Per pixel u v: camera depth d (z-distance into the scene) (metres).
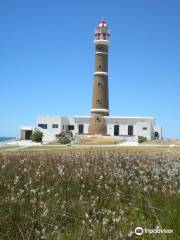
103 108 144.88
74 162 20.33
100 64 144.50
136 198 12.48
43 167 17.33
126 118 145.00
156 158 26.25
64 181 14.06
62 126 147.62
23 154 26.83
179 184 15.20
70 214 9.95
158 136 150.75
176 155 32.69
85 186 13.64
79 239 8.40
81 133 150.88
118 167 19.09
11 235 8.49
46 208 9.84
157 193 13.20
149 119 145.38
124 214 10.55
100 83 144.25
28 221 9.03
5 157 22.20
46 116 147.62
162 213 10.40
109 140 117.50
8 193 11.58
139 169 18.61
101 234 8.58
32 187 12.60
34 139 123.88
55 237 8.42
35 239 8.33
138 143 107.69
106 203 11.48
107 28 144.50
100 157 24.06
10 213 9.38
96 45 144.88
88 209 10.48
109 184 14.40
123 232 8.75
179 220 9.67
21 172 15.39
